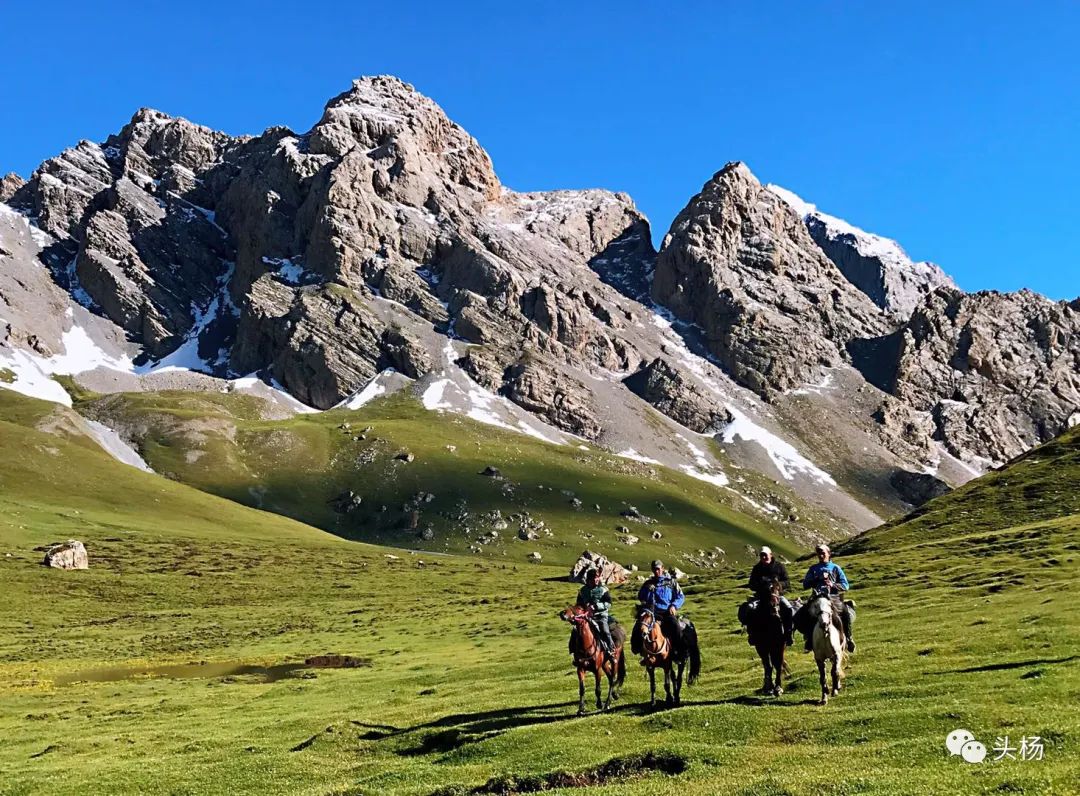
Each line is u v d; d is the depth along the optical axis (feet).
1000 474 414.62
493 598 364.79
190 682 191.11
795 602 103.81
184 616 335.26
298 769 93.76
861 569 262.67
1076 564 199.31
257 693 167.02
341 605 370.32
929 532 351.05
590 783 74.74
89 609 345.72
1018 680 90.74
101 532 510.58
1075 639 111.34
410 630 269.03
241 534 583.58
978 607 159.33
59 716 155.53
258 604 377.30
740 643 161.17
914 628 145.89
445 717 112.47
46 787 96.89
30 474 611.88
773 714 87.71
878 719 80.07
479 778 79.66
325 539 623.77
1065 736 66.59
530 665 161.68
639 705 103.76
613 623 107.65
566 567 645.51
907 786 58.85
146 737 127.03
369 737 106.93
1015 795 54.49
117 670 219.61
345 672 189.16
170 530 550.77
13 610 330.54
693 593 285.43
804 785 62.39
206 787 90.43
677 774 72.95
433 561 568.00
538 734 91.30
